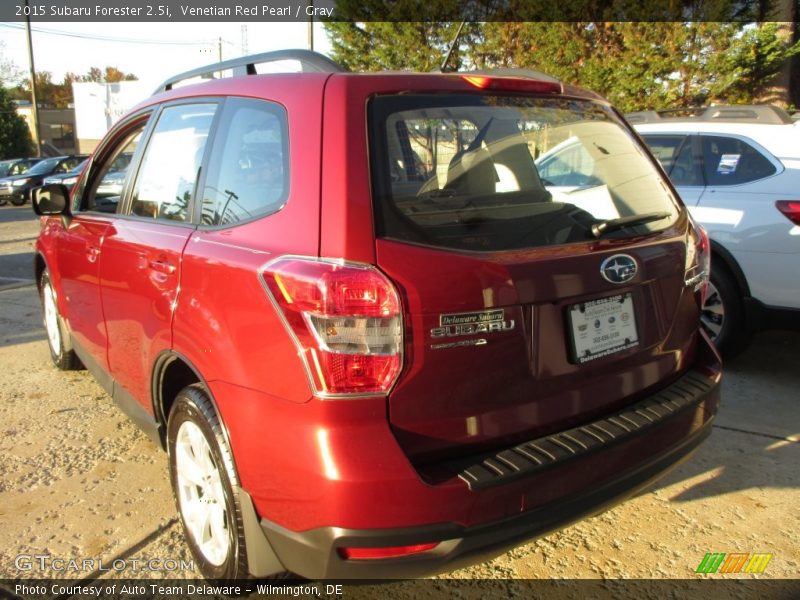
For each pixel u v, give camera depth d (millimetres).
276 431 2172
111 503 3387
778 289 4672
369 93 2346
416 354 2086
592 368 2465
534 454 2229
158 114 3412
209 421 2484
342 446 2043
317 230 2166
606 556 2975
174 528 3186
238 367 2314
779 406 4473
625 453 2400
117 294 3342
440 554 2078
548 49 15344
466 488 2074
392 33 17172
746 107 5227
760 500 3381
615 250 2521
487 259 2211
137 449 3941
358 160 2203
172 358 2791
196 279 2590
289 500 2146
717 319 5016
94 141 48688
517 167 2574
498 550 2160
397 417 2094
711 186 5098
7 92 42562
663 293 2711
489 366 2213
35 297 7797
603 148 2943
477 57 16562
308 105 2375
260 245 2340
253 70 3119
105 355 3664
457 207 2309
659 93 14523
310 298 2076
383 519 2027
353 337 2049
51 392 4801
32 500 3414
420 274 2098
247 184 2570
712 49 14180
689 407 2637
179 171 3064
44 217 4824
